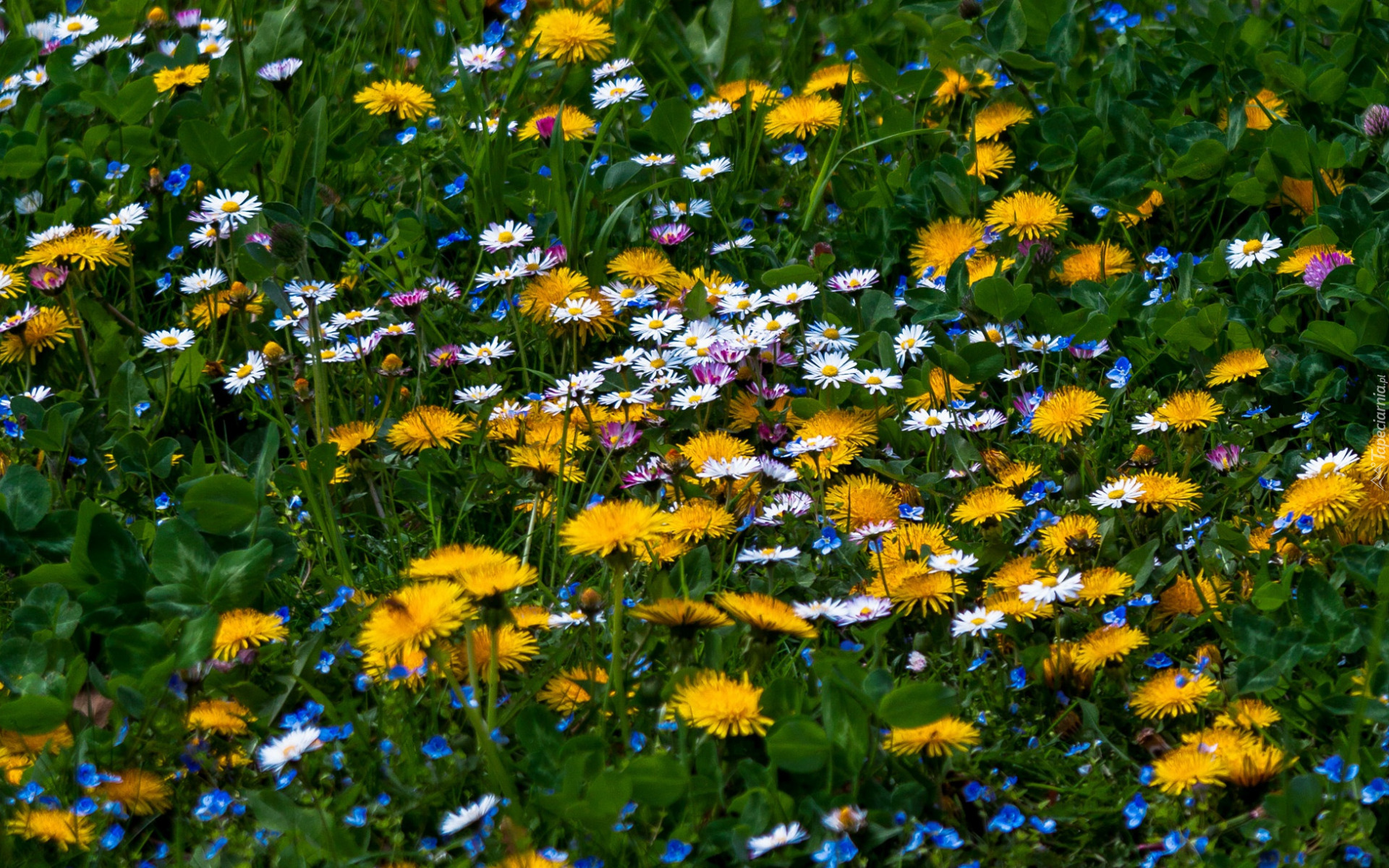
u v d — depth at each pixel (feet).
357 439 9.75
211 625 7.42
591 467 10.26
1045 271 11.62
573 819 6.54
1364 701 6.36
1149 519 8.91
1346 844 6.30
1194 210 12.48
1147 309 10.86
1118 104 12.42
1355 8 13.43
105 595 8.15
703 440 9.66
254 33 16.57
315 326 9.62
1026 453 9.91
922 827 6.55
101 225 11.75
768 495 9.58
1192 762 6.60
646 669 7.72
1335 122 12.34
